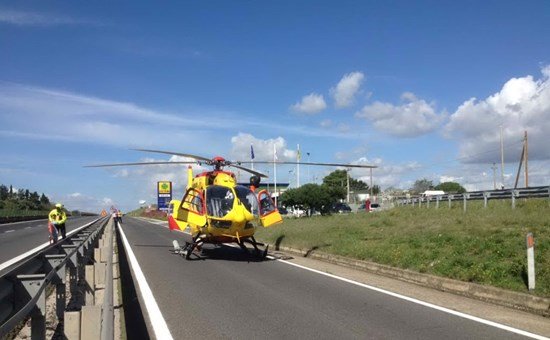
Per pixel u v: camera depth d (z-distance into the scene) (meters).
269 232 27.41
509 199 27.45
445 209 28.03
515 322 8.66
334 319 8.81
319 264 16.73
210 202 16.97
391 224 24.11
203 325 8.42
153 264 16.50
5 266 15.27
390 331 8.02
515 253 13.02
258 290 11.67
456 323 8.55
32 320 6.25
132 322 8.64
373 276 14.05
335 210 70.12
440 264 13.23
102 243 16.33
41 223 54.25
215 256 18.84
